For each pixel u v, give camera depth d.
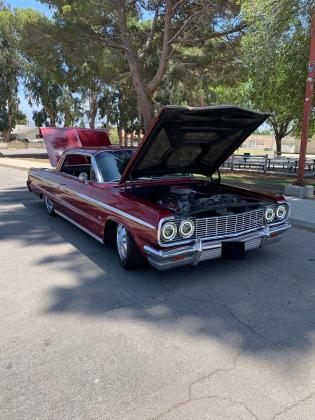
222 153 5.77
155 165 5.33
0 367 2.90
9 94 29.89
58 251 5.63
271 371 2.84
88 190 5.52
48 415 2.42
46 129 9.32
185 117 4.35
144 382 2.72
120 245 4.86
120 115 34.22
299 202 9.11
